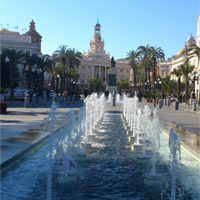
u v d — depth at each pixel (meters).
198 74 41.06
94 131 10.64
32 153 6.40
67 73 57.94
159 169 5.41
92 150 7.13
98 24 140.12
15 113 15.86
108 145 7.83
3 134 8.09
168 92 59.78
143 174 4.89
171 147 4.32
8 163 5.13
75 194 4.04
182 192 4.18
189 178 4.82
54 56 56.44
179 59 76.44
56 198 3.88
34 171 5.05
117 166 5.62
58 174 4.67
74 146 7.47
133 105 14.35
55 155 6.04
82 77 121.25
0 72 38.34
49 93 40.53
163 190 4.29
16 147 6.21
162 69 103.00
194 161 5.89
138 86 80.88
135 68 67.19
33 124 10.61
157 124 5.55
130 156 6.51
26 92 34.25
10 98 35.34
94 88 92.06
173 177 4.12
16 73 45.41
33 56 41.91
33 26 91.38
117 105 29.28
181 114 18.44
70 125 6.07
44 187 4.29
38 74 47.44
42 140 7.38
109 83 63.66
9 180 4.56
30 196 3.91
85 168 5.46
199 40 46.34
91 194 4.07
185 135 8.57
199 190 4.27
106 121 14.05
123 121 14.02
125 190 4.26
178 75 42.06
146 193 4.14
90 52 133.50
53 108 4.72
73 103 29.73
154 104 28.12
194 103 21.86
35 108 20.44
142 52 54.59
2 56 37.22
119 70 129.50
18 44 62.28
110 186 4.43
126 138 9.04
